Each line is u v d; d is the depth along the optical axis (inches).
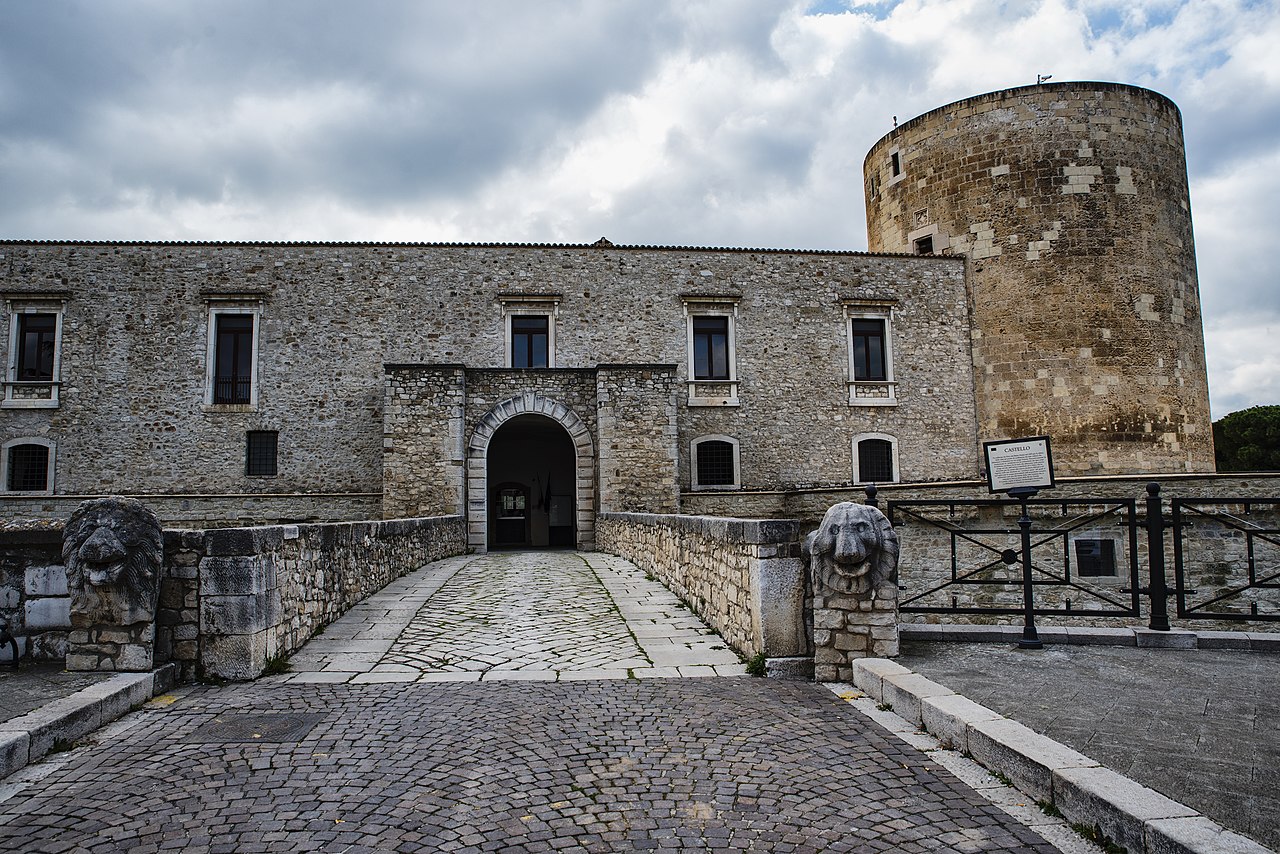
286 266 919.7
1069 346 984.3
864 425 978.7
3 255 887.1
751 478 953.5
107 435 877.2
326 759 195.2
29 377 891.4
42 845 148.6
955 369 1005.2
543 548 944.3
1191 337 1032.8
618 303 959.6
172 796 171.9
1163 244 1018.7
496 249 949.2
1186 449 999.6
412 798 170.2
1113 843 140.9
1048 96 1010.7
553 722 224.5
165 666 263.1
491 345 934.4
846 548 257.9
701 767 187.5
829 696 247.9
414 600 437.1
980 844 144.9
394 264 933.2
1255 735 182.4
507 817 160.4
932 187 1063.0
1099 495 692.7
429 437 817.5
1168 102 1051.3
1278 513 666.8
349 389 910.4
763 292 983.0
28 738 191.5
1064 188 999.6
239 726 222.1
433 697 253.3
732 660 299.1
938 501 329.1
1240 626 594.9
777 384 970.1
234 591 275.6
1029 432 982.4
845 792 170.6
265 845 148.5
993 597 689.0
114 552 249.1
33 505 857.5
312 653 316.5
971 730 189.0
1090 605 673.6
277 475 890.7
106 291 893.2
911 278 1010.7
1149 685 228.1
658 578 509.7
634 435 837.8
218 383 906.1
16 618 265.4
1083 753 170.6
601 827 155.6
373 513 881.5
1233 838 126.0
